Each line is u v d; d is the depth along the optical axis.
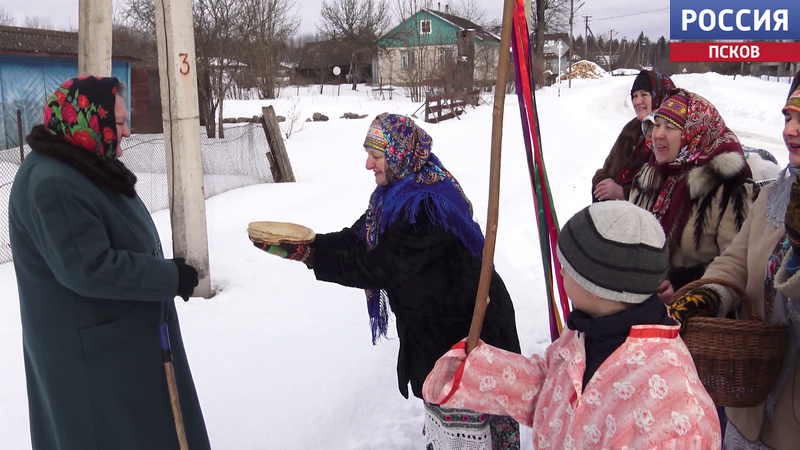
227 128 13.38
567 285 1.47
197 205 5.01
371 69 50.78
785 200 1.84
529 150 1.97
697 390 1.31
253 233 2.23
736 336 1.77
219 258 6.15
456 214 2.26
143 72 17.09
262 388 3.59
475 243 2.32
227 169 11.48
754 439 1.90
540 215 2.01
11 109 13.59
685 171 2.58
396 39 41.59
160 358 2.19
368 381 3.66
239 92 29.64
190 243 5.03
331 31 45.34
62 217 1.89
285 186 10.42
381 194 2.41
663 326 1.37
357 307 4.89
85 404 2.04
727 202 2.40
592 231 1.38
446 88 26.17
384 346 4.15
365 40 44.28
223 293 5.27
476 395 1.72
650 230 1.36
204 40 15.71
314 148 16.02
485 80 31.16
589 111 25.05
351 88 44.16
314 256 2.32
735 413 1.99
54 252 1.89
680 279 2.55
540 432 1.54
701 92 28.89
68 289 2.00
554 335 2.07
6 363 3.96
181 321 4.63
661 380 1.31
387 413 3.30
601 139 15.30
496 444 2.56
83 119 2.00
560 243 1.46
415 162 2.35
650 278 1.35
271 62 24.39
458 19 44.06
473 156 13.23
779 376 1.80
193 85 4.83
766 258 1.94
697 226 2.47
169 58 4.74
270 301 5.05
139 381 2.12
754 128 18.78
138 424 2.12
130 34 19.38
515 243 6.35
